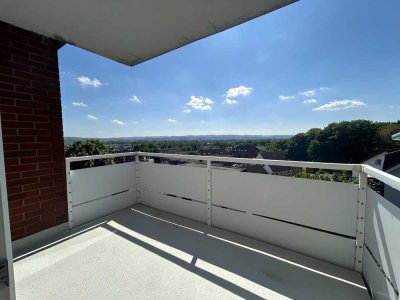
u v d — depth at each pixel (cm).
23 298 142
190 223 269
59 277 164
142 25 186
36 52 213
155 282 159
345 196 173
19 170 203
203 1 153
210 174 258
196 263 183
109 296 145
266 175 216
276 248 208
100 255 195
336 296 146
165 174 307
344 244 176
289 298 144
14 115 198
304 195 194
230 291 150
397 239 108
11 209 198
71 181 252
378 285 134
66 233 240
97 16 173
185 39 214
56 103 233
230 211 245
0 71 188
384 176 113
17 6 159
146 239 226
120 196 317
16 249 202
